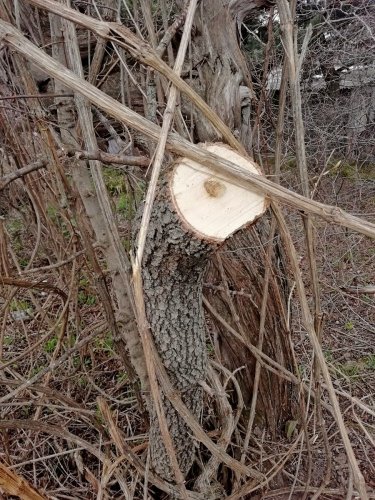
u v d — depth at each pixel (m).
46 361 2.03
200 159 0.75
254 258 1.38
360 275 2.49
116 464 1.19
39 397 1.55
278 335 1.48
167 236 0.87
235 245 1.34
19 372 1.99
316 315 1.04
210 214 0.83
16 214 2.17
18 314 2.25
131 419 1.76
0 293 2.01
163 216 0.85
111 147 1.63
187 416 0.98
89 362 2.08
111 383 1.97
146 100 1.15
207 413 1.55
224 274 1.29
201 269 0.98
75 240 1.49
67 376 1.79
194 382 1.13
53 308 2.36
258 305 1.40
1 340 1.57
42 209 1.57
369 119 3.21
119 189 2.27
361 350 2.21
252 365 1.48
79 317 1.87
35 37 1.23
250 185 0.78
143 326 0.68
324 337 2.29
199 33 1.18
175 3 1.27
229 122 1.21
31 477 1.58
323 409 1.81
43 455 1.58
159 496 1.40
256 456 1.53
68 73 0.66
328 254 2.67
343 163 3.16
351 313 2.44
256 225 1.35
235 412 1.52
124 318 1.22
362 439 1.70
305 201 0.76
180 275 0.97
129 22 1.44
